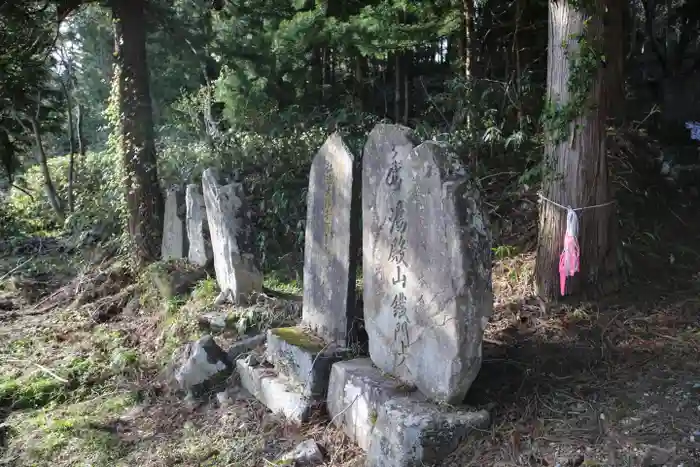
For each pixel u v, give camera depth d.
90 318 7.23
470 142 7.65
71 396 5.53
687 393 3.65
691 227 6.06
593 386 3.89
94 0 7.90
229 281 6.30
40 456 4.56
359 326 4.87
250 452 4.22
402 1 8.24
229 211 6.29
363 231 4.37
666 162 6.82
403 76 11.52
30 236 12.59
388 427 3.62
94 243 9.65
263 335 5.52
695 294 4.97
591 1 4.75
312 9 9.23
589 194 4.99
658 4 10.09
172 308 6.55
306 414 4.41
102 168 10.56
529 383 4.00
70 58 13.91
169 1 8.70
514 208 7.05
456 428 3.52
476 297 3.51
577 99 4.88
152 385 5.46
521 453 3.37
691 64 8.76
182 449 4.41
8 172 8.98
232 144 9.79
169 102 11.26
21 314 7.81
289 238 8.16
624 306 4.90
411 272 3.89
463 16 8.73
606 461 3.16
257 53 9.41
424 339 3.80
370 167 4.27
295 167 9.06
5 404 5.46
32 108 10.20
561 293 4.81
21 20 7.34
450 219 3.53
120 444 4.61
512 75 8.73
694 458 3.07
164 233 8.11
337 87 11.98
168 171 9.84
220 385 5.25
